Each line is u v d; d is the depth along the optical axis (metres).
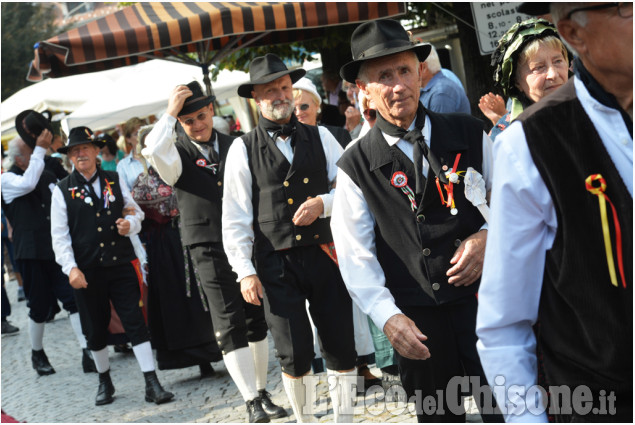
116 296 5.60
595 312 1.74
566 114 1.74
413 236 2.79
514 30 3.21
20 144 7.45
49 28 33.56
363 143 2.92
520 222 1.79
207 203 4.80
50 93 12.42
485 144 2.87
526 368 1.89
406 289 2.80
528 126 1.77
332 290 3.93
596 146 1.70
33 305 6.98
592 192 1.70
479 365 2.73
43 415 5.64
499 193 1.80
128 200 5.82
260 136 4.05
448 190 2.77
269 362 6.04
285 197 3.96
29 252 6.94
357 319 4.86
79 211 5.61
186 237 4.84
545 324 1.87
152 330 5.96
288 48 10.16
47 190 7.27
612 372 1.75
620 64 1.65
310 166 4.02
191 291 5.82
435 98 4.88
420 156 2.79
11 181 7.00
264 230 3.98
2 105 13.28
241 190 4.02
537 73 3.15
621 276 1.68
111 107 10.66
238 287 4.70
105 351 5.75
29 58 32.72
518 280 1.83
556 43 3.14
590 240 1.72
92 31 6.73
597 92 1.72
